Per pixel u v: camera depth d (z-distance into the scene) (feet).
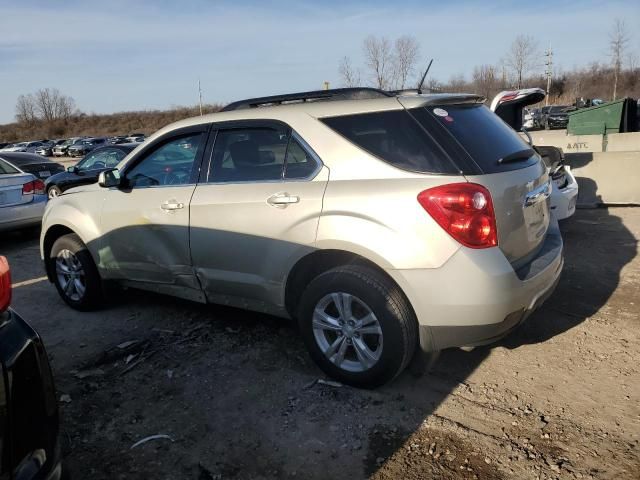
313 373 11.80
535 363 11.83
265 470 8.91
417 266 9.70
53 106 324.60
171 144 13.65
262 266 11.73
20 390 6.24
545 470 8.55
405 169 10.05
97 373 12.31
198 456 9.32
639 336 12.84
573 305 14.90
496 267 9.54
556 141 48.34
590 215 26.25
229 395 11.14
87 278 15.56
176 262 13.34
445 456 8.99
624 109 50.72
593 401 10.30
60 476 6.57
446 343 10.02
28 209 25.59
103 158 35.47
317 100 12.06
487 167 10.02
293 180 11.23
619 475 8.36
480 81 171.01
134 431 10.10
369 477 8.62
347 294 10.52
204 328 14.40
